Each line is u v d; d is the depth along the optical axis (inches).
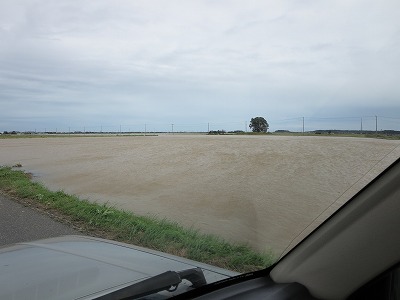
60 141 2320.4
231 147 1228.5
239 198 459.5
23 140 2618.1
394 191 64.6
